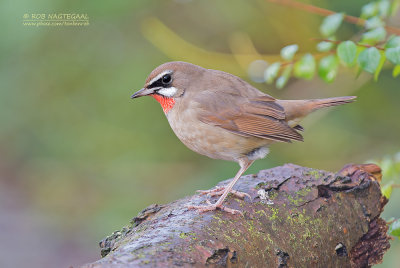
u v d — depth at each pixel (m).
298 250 6.23
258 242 5.98
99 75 16.20
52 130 16.67
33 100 16.84
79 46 16.53
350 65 7.61
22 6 15.22
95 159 15.87
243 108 8.15
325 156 14.12
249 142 8.16
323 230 6.54
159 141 15.41
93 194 16.09
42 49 16.61
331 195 6.85
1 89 16.86
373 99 14.23
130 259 5.00
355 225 6.86
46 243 14.88
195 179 13.86
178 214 6.27
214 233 5.75
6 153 17.55
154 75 8.38
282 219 6.37
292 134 8.09
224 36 15.57
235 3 15.23
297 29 14.34
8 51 16.19
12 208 16.34
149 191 15.10
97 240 14.66
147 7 15.85
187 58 13.80
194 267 5.23
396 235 7.14
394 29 9.07
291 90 14.45
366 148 14.07
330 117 14.42
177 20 15.79
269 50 15.14
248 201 6.55
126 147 15.63
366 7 9.08
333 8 14.05
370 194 7.11
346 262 6.74
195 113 8.15
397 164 8.91
